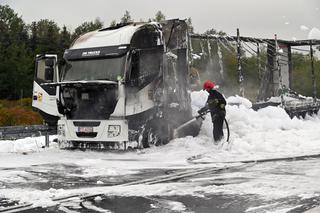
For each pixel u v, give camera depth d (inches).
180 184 300.7
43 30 2342.5
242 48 821.2
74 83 480.7
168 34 569.0
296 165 372.8
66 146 515.2
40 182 323.6
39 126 830.5
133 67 494.9
